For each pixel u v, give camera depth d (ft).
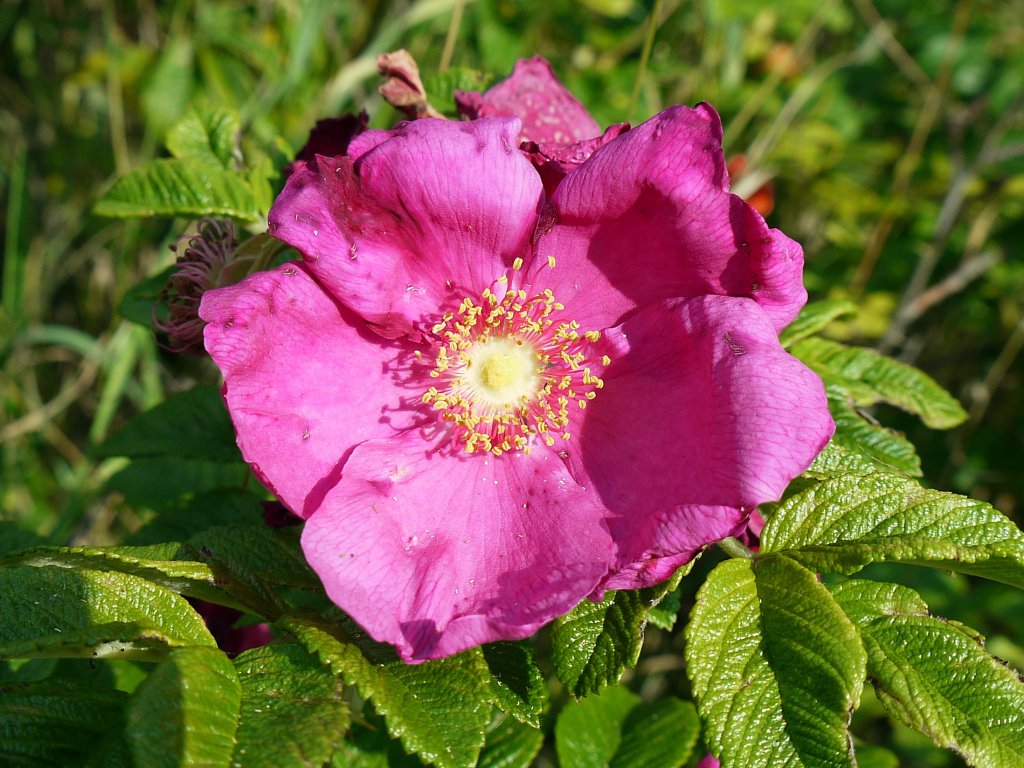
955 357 1.10
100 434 0.88
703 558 0.83
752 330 0.38
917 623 0.38
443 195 0.41
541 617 0.35
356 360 0.43
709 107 0.38
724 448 0.37
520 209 0.41
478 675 0.36
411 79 0.50
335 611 0.41
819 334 1.00
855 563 0.38
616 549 0.39
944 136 1.17
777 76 1.03
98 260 1.17
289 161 0.58
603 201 0.41
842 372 0.59
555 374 0.45
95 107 1.20
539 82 0.53
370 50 0.89
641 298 0.43
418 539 0.41
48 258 1.17
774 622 0.38
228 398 0.38
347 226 0.40
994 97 1.17
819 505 0.41
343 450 0.42
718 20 0.98
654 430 0.41
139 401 1.02
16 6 1.21
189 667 0.33
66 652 0.36
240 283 0.39
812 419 0.36
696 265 0.40
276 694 0.34
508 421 0.45
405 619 0.37
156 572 0.38
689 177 0.38
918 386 0.59
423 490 0.42
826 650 0.36
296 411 0.40
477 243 0.43
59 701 0.36
